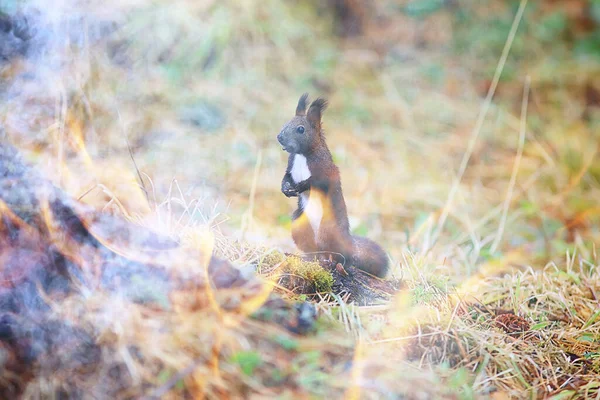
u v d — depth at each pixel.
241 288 3.29
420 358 3.34
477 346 3.46
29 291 3.07
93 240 3.27
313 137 4.11
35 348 2.92
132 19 8.09
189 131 7.26
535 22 10.16
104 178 5.49
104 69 7.20
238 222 5.58
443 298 3.91
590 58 9.77
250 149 7.17
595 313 4.08
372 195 6.64
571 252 5.63
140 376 2.87
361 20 10.26
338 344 3.18
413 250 5.08
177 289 3.18
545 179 7.26
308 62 9.18
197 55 8.42
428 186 6.90
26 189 3.34
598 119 8.71
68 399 2.80
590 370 3.65
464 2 10.16
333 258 4.03
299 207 4.23
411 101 8.80
